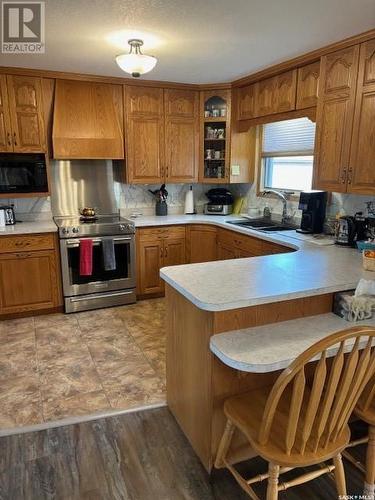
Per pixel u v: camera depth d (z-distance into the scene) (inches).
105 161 175.2
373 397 68.1
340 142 113.3
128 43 110.7
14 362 115.7
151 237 166.9
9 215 151.8
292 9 88.0
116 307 162.6
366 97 103.8
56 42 109.8
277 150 169.5
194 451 81.3
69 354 120.8
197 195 197.6
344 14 90.8
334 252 109.3
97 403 96.6
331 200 137.7
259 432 58.2
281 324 73.8
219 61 131.9
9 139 144.3
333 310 79.7
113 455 80.1
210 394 71.7
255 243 143.6
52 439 84.4
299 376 52.0
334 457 61.2
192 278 81.0
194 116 174.6
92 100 155.1
